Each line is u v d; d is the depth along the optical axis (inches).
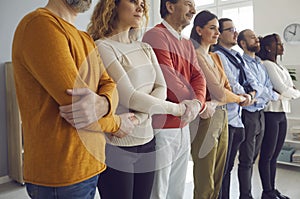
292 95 99.0
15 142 125.5
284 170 126.7
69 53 32.9
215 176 67.9
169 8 56.9
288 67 135.8
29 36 32.1
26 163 34.6
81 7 38.7
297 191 104.1
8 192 117.4
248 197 88.5
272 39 102.6
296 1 133.1
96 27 44.3
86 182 35.0
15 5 132.1
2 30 128.4
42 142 33.1
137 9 44.1
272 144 96.7
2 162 130.2
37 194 33.9
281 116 97.5
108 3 43.7
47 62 31.2
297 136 130.1
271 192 97.5
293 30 134.4
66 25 34.9
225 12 162.9
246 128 85.2
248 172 87.7
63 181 33.0
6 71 125.6
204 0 171.8
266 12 142.5
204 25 63.1
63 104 31.7
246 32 93.7
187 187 87.0
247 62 91.3
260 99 86.0
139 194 46.9
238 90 78.1
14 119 124.3
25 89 33.7
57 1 37.4
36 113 33.4
